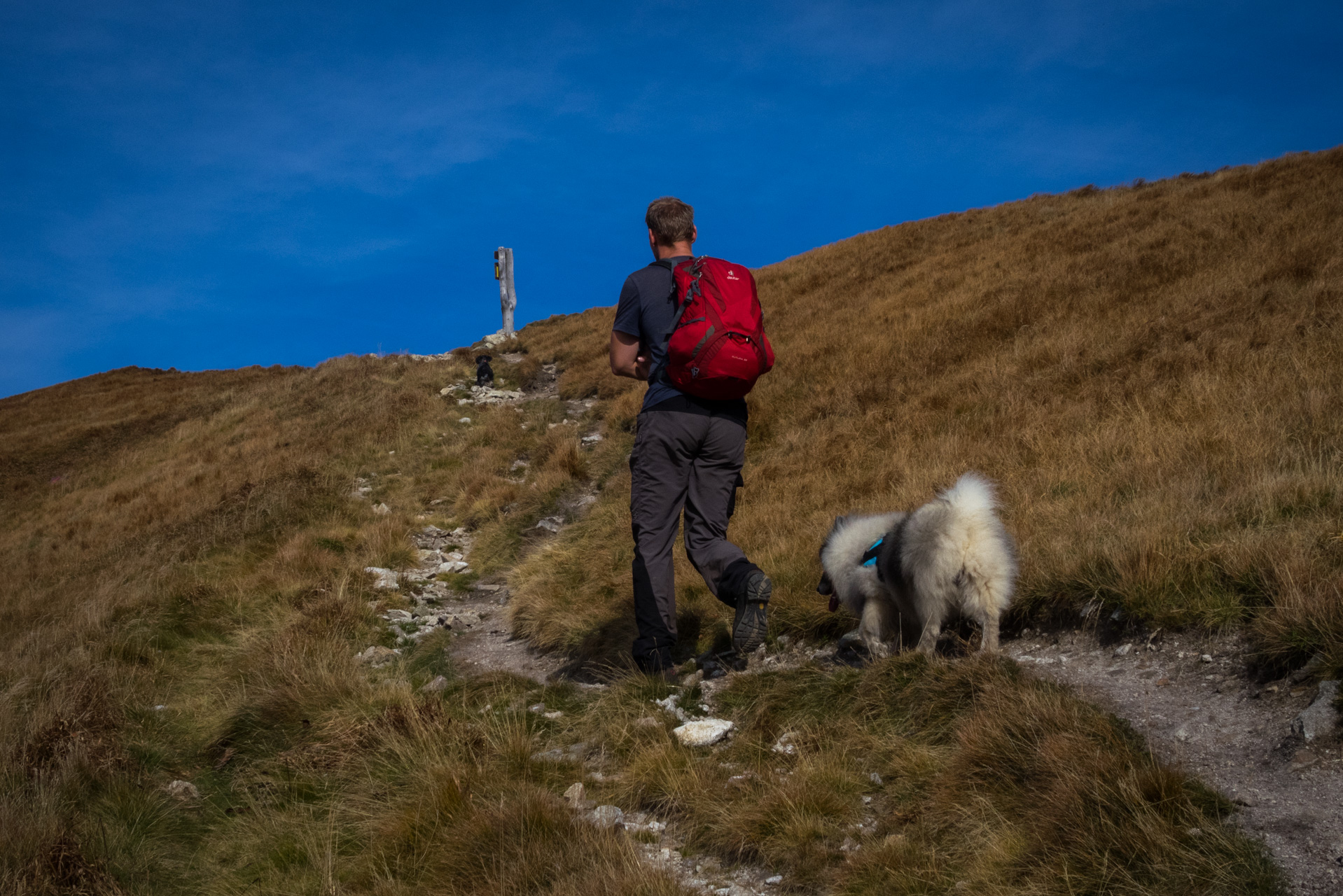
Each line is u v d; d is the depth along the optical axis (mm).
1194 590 3730
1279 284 8742
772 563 5684
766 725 3697
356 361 21000
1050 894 2168
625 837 2828
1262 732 2811
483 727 3934
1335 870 2078
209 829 3469
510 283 24047
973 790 2744
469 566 8570
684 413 4293
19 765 3633
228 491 11414
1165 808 2363
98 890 2812
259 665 5133
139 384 31609
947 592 3832
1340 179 13148
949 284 14125
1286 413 5578
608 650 5180
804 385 10977
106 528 12773
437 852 2881
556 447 11602
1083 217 16812
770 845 2748
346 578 7012
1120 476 5465
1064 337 9352
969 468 6527
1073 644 3941
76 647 5629
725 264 4375
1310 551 3535
